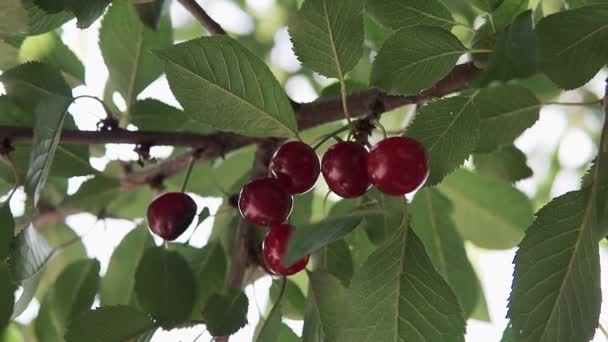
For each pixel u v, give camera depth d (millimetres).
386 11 513
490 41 502
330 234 432
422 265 484
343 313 505
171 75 485
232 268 552
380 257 486
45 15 518
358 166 480
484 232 657
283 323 553
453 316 480
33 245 505
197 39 481
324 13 490
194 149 566
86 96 553
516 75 452
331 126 631
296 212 571
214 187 635
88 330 519
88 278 582
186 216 537
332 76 501
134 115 600
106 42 604
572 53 467
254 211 483
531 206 648
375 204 510
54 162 568
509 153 598
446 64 493
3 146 528
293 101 547
